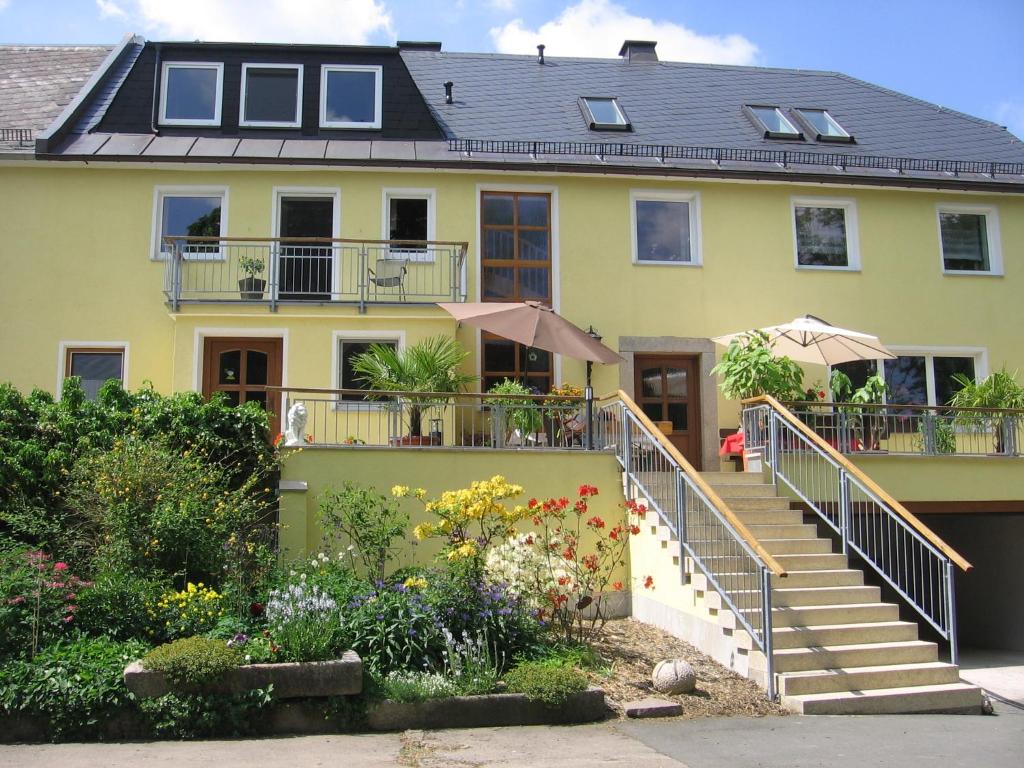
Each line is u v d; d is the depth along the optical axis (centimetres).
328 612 742
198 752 595
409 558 1018
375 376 1259
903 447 1285
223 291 1357
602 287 1472
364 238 1430
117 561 820
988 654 1370
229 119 1508
